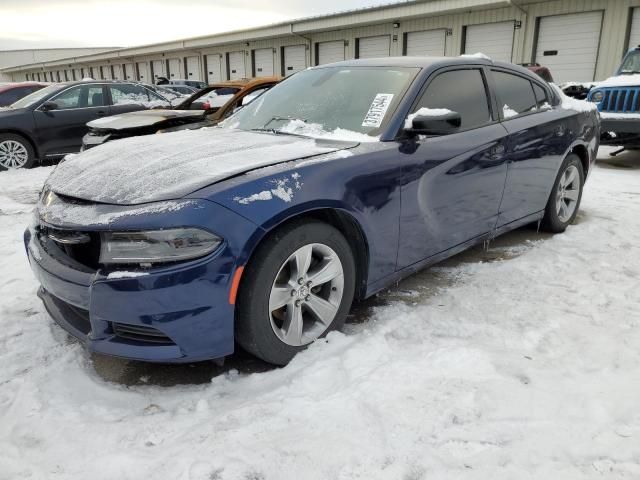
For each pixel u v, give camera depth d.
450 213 3.06
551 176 4.02
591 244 4.01
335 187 2.33
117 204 2.05
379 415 1.92
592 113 4.53
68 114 8.47
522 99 3.80
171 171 2.23
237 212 2.02
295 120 3.06
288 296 2.27
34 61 64.12
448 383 2.12
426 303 2.98
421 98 2.94
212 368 2.35
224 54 29.22
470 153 3.09
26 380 2.22
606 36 14.86
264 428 1.86
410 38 19.69
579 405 1.98
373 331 2.59
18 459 1.75
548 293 3.09
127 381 2.24
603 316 2.77
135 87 9.38
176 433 1.88
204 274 1.96
